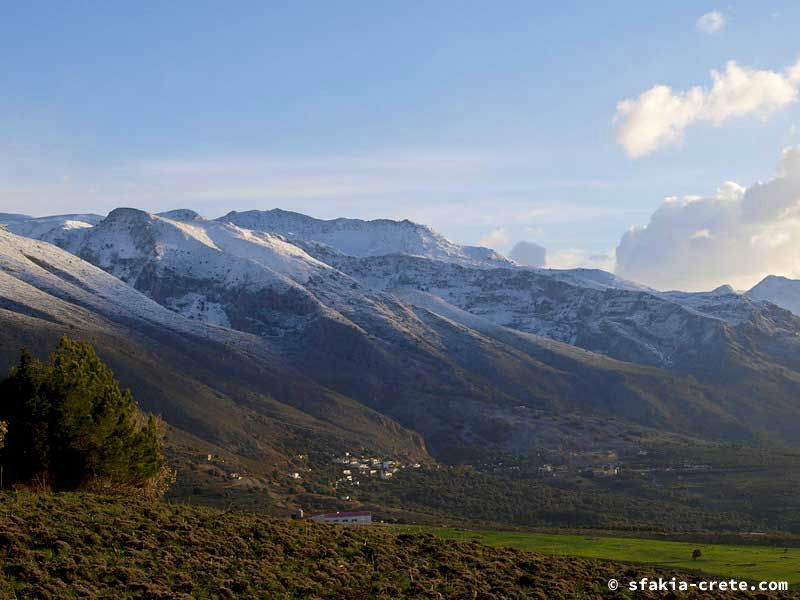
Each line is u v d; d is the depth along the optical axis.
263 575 42.34
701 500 192.50
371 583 43.88
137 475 63.97
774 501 182.75
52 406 59.50
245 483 165.88
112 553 42.47
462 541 57.22
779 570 59.91
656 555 66.75
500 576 48.25
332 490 186.00
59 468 59.88
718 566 61.81
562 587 47.56
